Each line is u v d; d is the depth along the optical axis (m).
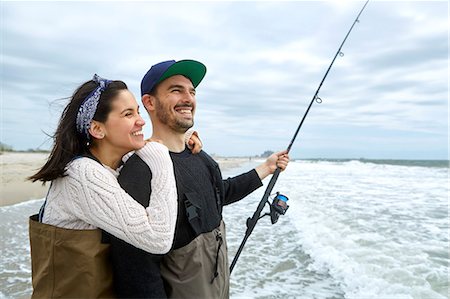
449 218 7.90
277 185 15.60
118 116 1.38
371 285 4.02
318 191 13.22
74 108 1.37
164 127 1.71
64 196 1.29
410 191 13.34
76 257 1.26
